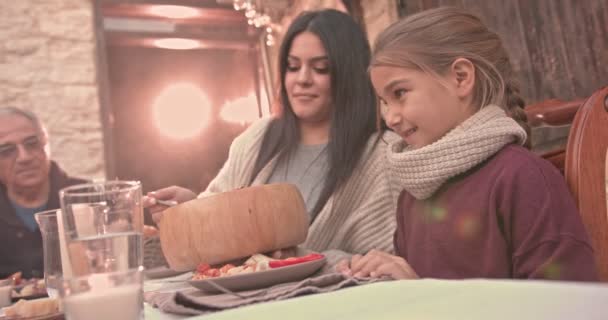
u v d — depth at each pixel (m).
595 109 0.70
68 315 0.45
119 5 4.45
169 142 5.09
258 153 1.40
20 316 0.62
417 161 0.80
